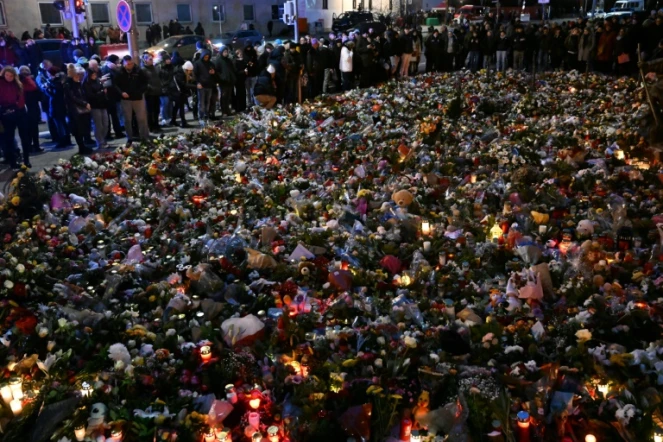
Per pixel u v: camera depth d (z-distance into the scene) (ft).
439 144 39.47
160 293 19.95
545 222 25.52
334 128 45.24
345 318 18.61
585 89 60.23
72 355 16.65
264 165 35.83
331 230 25.02
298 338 17.46
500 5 148.56
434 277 20.79
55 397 14.64
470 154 36.78
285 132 44.62
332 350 16.80
